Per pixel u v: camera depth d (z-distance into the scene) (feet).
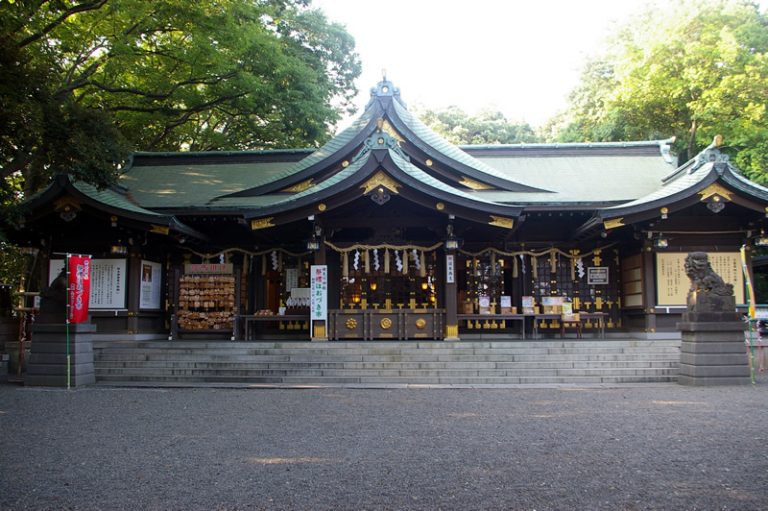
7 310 58.75
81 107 48.57
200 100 81.76
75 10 56.70
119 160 50.57
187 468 20.61
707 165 52.47
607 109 111.14
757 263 80.07
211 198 62.90
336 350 47.37
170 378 44.68
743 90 92.38
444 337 54.39
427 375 43.52
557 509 16.16
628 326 61.82
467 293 63.62
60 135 46.06
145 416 30.48
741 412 30.25
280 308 59.82
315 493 17.70
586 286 63.67
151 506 16.75
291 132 91.86
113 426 27.96
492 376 43.39
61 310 42.88
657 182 66.13
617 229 59.72
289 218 52.37
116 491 18.12
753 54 95.09
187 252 64.03
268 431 26.55
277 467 20.61
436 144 63.67
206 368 44.93
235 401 35.19
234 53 74.64
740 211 55.52
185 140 101.04
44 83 46.09
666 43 97.50
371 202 54.90
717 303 41.22
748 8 102.01
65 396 37.52
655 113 108.06
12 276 81.10
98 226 57.31
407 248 55.72
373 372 43.70
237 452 22.74
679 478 18.89
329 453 22.45
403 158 53.72
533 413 30.63
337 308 59.62
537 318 59.67
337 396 36.91
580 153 75.05
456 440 24.48
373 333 55.01
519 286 63.72
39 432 26.71
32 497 17.62
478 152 74.95
